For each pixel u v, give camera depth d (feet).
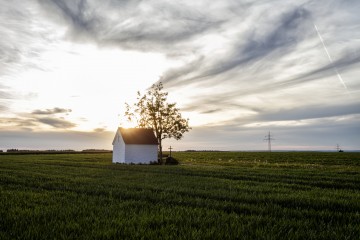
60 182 72.38
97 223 30.40
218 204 42.32
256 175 100.58
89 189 59.31
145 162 208.74
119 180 78.89
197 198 47.60
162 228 28.43
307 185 75.00
